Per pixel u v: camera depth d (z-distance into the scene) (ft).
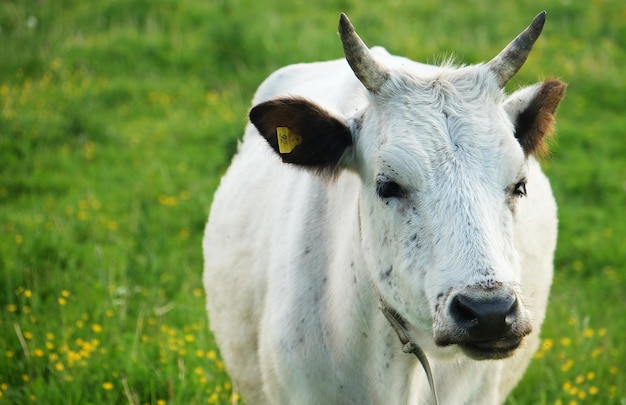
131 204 42.73
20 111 50.75
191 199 42.68
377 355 20.08
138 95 54.54
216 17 63.98
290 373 21.13
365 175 19.01
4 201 42.96
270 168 24.39
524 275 22.71
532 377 29.48
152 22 63.31
